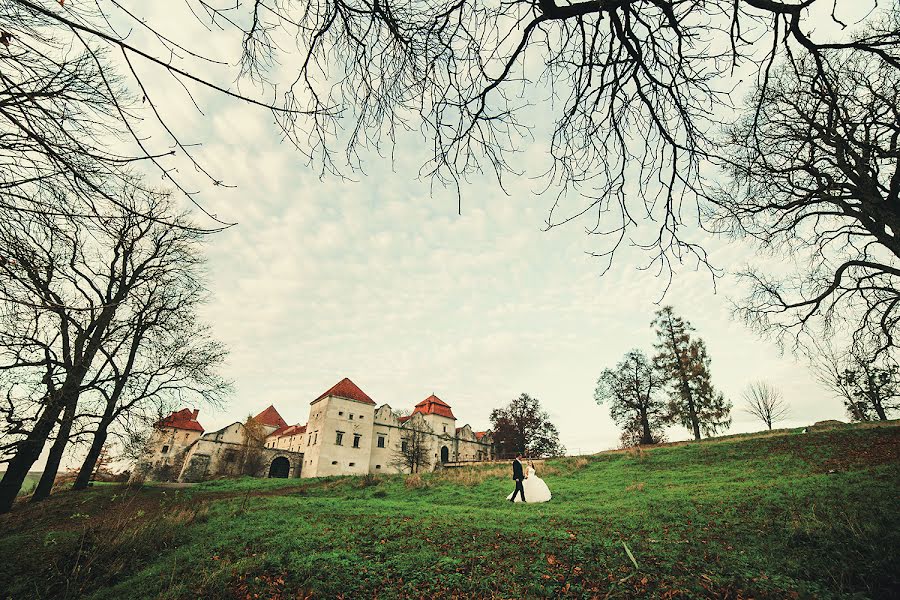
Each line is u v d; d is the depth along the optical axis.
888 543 5.99
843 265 11.81
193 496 20.06
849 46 3.04
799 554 6.24
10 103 2.63
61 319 11.03
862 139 9.45
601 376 44.50
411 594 5.90
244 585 6.41
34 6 1.82
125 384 18.86
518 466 14.10
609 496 13.29
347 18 2.74
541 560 6.70
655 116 3.17
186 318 19.98
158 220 2.55
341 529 9.22
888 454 14.05
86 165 2.65
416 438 55.38
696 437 35.88
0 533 11.28
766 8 2.74
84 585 6.95
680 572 5.91
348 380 55.84
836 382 33.31
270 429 68.75
